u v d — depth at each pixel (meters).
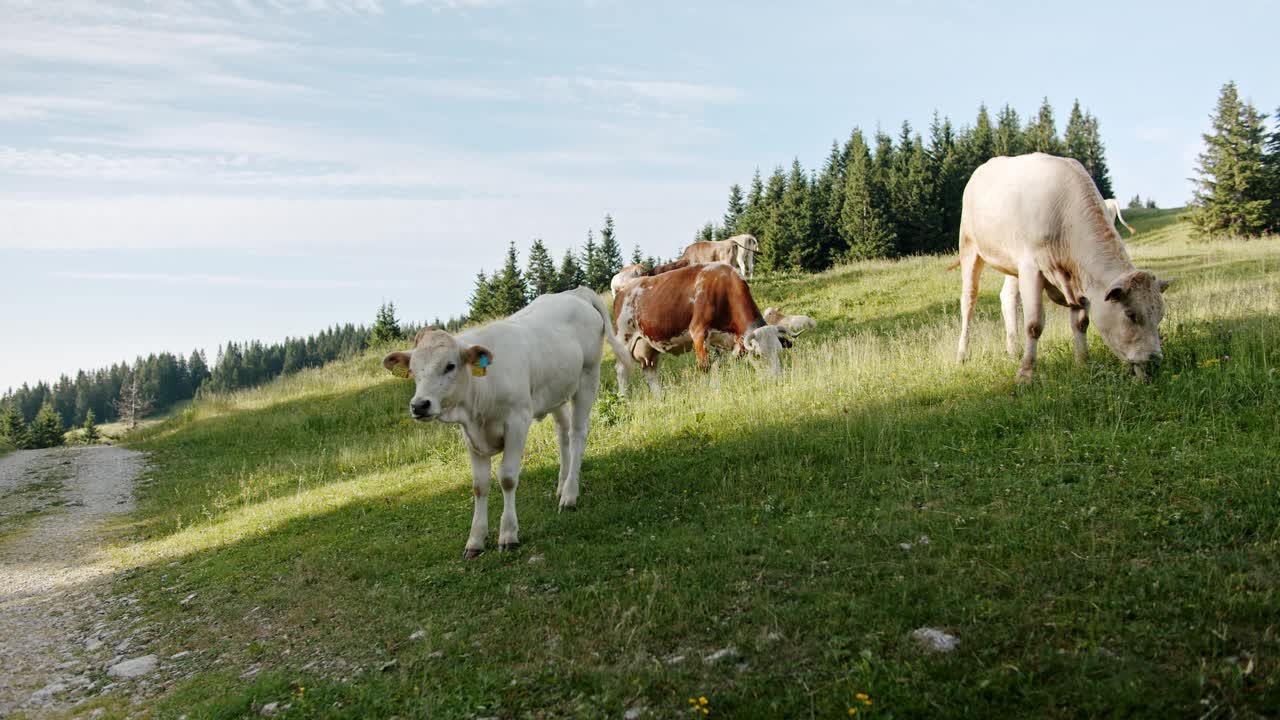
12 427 78.88
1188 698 3.16
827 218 56.31
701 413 10.53
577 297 8.52
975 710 3.28
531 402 7.36
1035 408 7.90
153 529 11.37
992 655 3.71
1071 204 8.66
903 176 57.72
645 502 7.61
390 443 15.64
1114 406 7.48
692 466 8.57
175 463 17.59
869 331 16.20
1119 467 6.20
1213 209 46.09
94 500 14.30
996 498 6.02
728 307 12.51
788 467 7.79
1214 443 6.30
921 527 5.62
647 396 13.00
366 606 6.12
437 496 9.79
